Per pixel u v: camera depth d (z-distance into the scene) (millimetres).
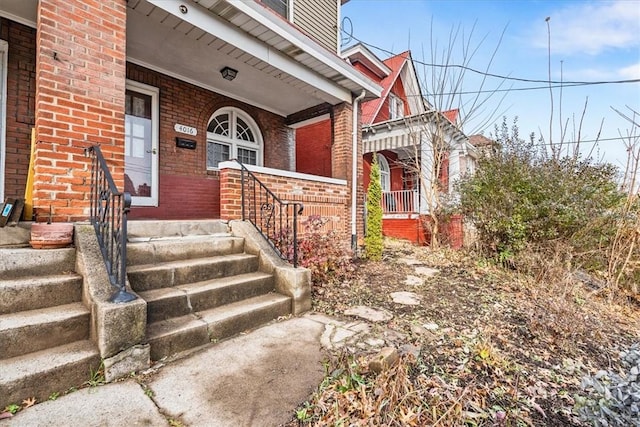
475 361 2557
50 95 2939
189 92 5949
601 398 1896
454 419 1757
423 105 9094
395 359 2262
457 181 7246
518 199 5602
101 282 2393
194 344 2592
